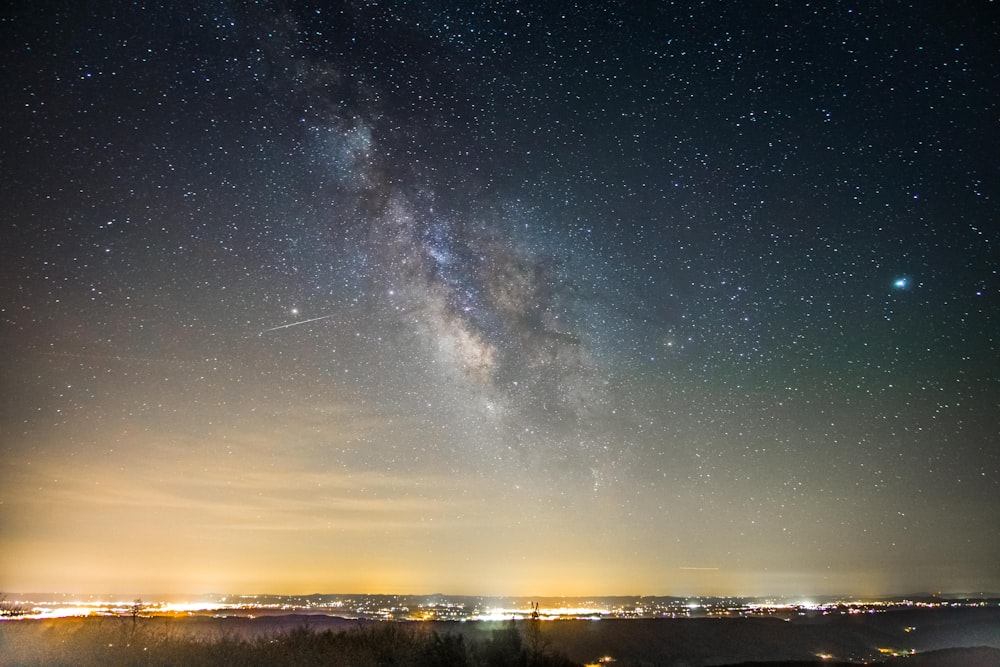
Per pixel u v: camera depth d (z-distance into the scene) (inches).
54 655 649.6
